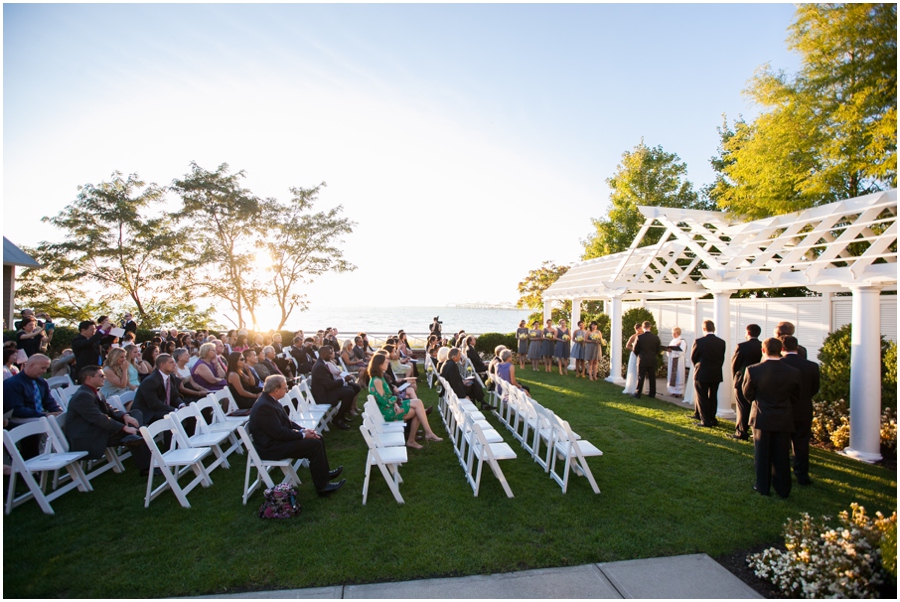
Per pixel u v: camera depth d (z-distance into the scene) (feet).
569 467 17.75
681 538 13.39
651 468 19.15
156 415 19.39
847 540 11.19
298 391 23.75
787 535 12.17
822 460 20.33
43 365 17.66
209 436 18.83
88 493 16.55
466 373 35.94
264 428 16.11
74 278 66.18
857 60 25.27
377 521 14.43
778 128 28.22
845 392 23.38
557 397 34.30
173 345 33.40
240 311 71.92
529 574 11.63
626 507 15.42
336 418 26.25
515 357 60.34
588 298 48.39
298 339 37.42
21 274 66.54
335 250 73.97
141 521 14.39
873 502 16.02
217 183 68.39
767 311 33.91
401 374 35.22
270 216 72.74
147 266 69.87
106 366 22.02
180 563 12.00
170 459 15.94
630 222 73.26
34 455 17.10
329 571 11.67
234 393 24.54
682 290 36.76
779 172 28.78
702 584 11.25
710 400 26.08
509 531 13.78
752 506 15.61
